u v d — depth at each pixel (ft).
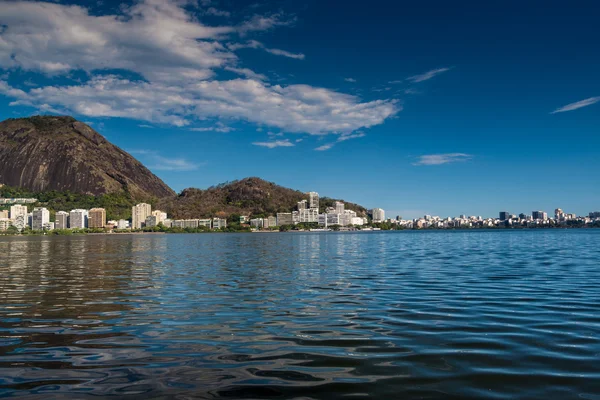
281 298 77.61
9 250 289.12
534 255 184.75
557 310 63.98
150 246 353.31
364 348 45.01
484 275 110.42
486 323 55.88
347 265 146.72
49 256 215.92
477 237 510.58
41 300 77.05
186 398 32.22
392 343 46.73
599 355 41.73
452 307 67.21
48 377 36.78
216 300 75.92
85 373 37.76
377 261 162.81
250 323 57.06
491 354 42.42
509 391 33.19
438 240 420.77
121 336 50.57
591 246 261.65
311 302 73.15
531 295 78.13
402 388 33.99
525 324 55.06
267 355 42.83
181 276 116.06
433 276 109.81
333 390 33.65
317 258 185.06
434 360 40.81
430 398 32.01
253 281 103.65
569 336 48.85
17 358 42.14
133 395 32.78
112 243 450.71
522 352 42.93
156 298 78.48
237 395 32.73
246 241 485.15
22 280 108.58
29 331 53.21
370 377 36.47
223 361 41.01
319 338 49.19
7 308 69.00
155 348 45.47
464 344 46.06
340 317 60.49
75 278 112.57
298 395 32.71
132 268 142.51
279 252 241.14
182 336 50.49
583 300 72.28
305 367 39.14
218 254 224.94
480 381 35.32
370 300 74.59
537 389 33.55
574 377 35.99
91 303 73.46
